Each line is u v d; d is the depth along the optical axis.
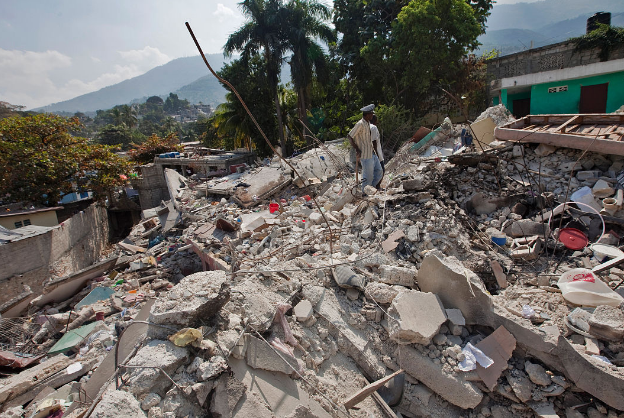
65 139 16.05
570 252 4.53
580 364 2.78
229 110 26.03
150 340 2.84
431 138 11.26
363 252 4.84
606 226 4.72
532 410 2.92
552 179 5.86
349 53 20.44
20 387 3.82
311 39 21.41
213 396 2.52
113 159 17.27
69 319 5.98
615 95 15.08
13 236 10.00
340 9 20.97
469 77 18.56
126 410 2.25
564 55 18.19
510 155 6.62
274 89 22.36
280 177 11.55
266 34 20.62
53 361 4.40
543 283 4.03
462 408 3.10
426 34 15.51
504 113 9.51
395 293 3.66
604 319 3.05
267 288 3.95
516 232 5.04
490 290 4.23
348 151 12.91
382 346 3.52
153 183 22.30
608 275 3.91
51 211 13.94
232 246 7.07
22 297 7.22
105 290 7.27
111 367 3.38
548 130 6.55
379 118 15.00
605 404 2.74
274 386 2.84
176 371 2.60
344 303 3.91
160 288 7.49
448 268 3.53
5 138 14.25
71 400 3.48
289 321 3.57
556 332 3.22
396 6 18.92
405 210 5.33
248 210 10.06
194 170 20.78
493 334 3.23
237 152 23.84
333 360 3.49
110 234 20.31
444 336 3.32
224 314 3.14
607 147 5.36
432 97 20.17
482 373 3.06
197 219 10.64
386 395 3.19
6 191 13.64
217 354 2.73
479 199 5.76
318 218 7.14
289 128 26.20
